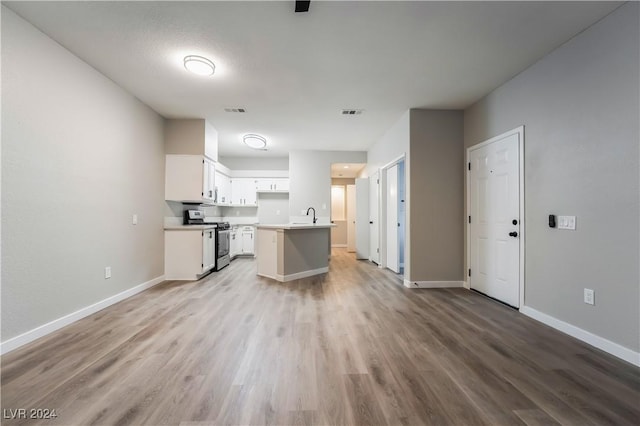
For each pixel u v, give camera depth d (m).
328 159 6.42
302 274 4.47
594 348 2.09
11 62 2.00
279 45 2.43
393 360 1.90
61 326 2.40
